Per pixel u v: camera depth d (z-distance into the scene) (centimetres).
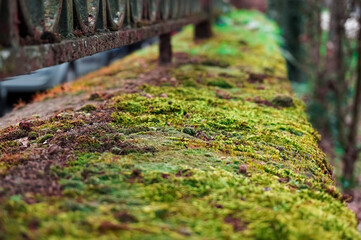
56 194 180
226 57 629
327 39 973
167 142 265
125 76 493
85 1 258
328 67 891
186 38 856
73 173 204
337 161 606
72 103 374
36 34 196
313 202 197
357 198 493
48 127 290
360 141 693
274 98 397
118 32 312
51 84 632
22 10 182
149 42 993
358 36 614
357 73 605
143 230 156
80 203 173
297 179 227
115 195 184
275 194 196
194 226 164
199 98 377
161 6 478
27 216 157
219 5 1134
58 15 219
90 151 240
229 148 265
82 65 754
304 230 166
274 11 1209
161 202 182
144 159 232
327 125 741
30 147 251
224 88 443
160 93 388
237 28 998
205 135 289
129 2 348
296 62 974
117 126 295
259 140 288
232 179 209
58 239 144
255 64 591
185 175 211
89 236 148
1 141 270
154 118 312
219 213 175
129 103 341
